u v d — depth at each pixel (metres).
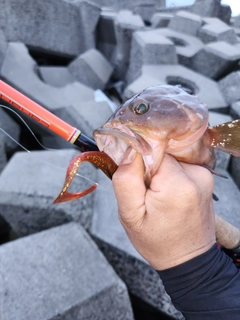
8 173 0.51
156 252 0.20
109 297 0.40
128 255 0.46
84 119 0.72
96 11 1.00
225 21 1.20
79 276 0.41
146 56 0.84
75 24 0.98
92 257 0.43
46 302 0.38
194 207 0.18
